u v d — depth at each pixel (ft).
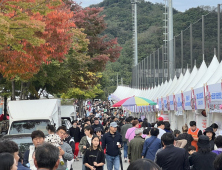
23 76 57.72
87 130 42.73
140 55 384.88
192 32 77.36
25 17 39.63
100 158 34.68
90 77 101.35
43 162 15.33
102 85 318.65
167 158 25.90
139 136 40.60
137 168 10.96
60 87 94.99
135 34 217.36
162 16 474.90
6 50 44.62
